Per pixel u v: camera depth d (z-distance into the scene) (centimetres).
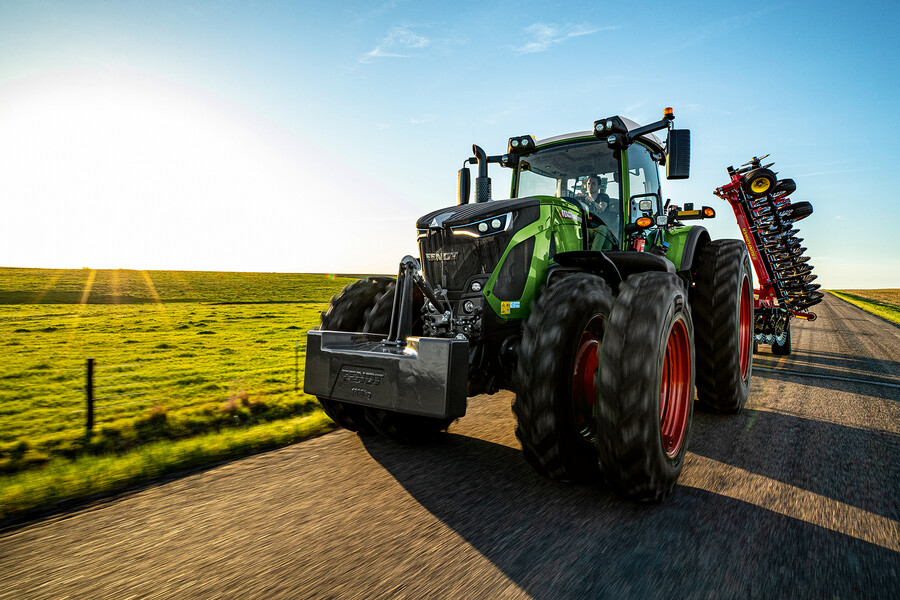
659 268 307
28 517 245
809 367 761
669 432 288
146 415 629
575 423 278
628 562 203
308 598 176
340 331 321
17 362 1420
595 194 439
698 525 238
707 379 445
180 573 192
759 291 885
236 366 1330
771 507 260
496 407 495
